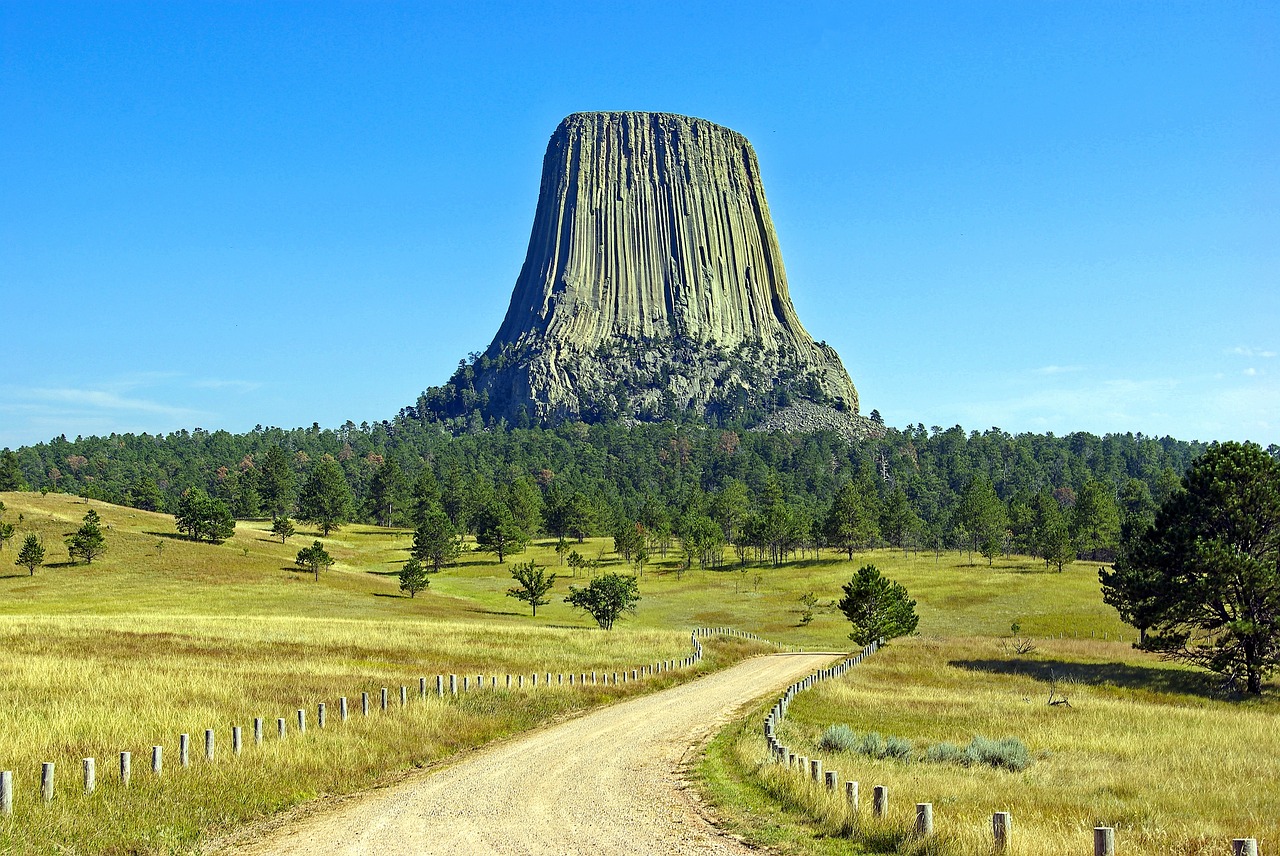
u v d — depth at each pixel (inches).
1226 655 2300.7
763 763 1053.8
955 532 6894.7
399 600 4781.0
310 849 728.3
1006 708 1772.9
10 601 4067.4
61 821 744.3
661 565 6565.0
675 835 756.6
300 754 1048.8
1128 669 2544.3
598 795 934.4
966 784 964.0
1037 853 644.7
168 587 4552.2
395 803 904.3
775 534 6422.2
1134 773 1065.5
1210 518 2434.8
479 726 1407.5
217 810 844.6
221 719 1201.4
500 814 844.0
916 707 1776.6
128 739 1051.9
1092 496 6373.0
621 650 2758.4
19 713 1179.9
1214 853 673.0
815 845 715.4
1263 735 1459.2
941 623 4483.3
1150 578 2406.5
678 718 1628.9
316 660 2122.3
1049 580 5423.2
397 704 1446.9
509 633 3093.0
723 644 3425.2
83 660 1791.3
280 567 5300.2
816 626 4569.4
